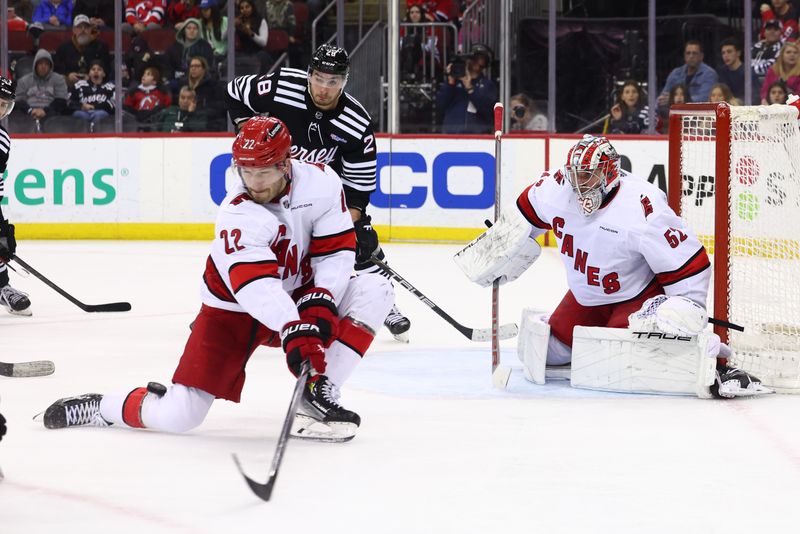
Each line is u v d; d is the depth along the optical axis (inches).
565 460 295.1
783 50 914.7
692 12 965.2
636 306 389.7
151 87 989.8
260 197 281.7
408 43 979.3
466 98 972.6
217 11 982.4
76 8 991.6
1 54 967.0
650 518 244.7
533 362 401.1
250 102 481.1
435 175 930.1
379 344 498.0
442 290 673.6
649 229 369.4
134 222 957.2
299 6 1017.5
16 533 233.0
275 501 255.9
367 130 484.4
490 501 256.8
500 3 973.8
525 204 389.7
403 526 237.9
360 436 320.8
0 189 558.3
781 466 290.0
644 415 350.9
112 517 243.8
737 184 453.4
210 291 294.0
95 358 459.2
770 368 412.2
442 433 325.4
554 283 701.9
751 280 453.1
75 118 989.2
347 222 299.6
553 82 929.5
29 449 301.7
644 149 899.4
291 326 272.2
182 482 271.4
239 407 361.1
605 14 972.6
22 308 575.8
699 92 930.1
